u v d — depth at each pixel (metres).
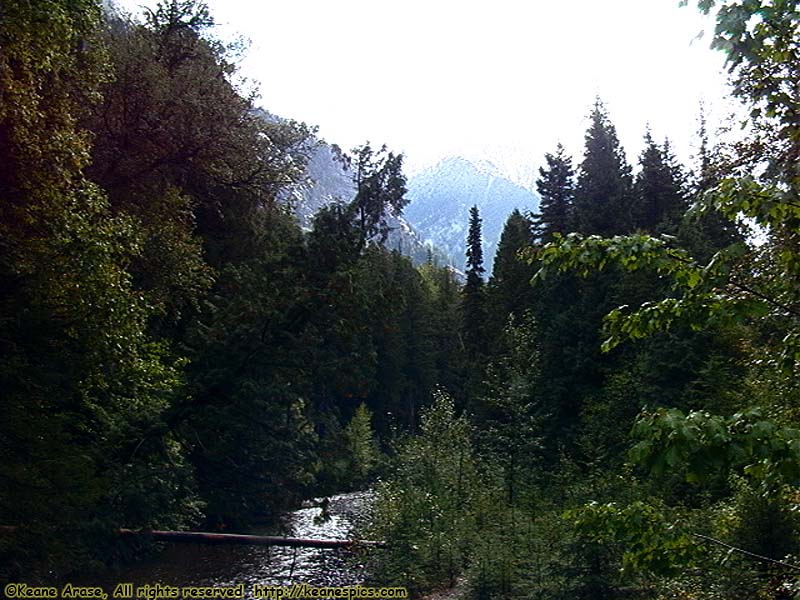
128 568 18.34
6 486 12.59
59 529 14.28
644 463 3.40
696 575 10.08
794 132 4.36
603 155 46.31
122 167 23.25
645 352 27.39
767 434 3.23
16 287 12.80
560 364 33.84
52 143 12.59
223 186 28.33
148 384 16.59
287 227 30.83
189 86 24.98
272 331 18.92
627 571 4.45
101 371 14.39
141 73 23.42
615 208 42.84
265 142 29.12
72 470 13.54
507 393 24.88
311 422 20.73
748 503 10.05
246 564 19.97
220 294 27.33
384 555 19.05
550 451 30.66
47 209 12.53
